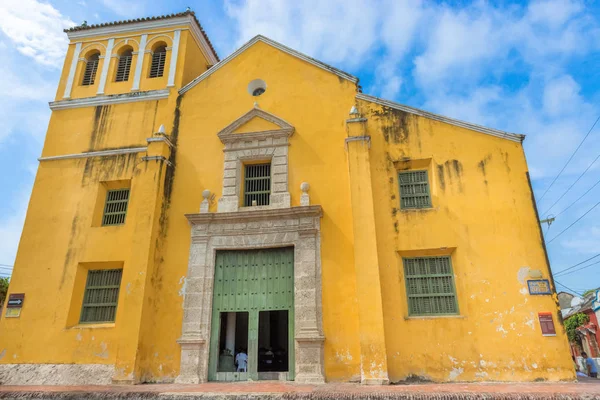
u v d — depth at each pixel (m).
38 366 12.42
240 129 14.38
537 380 10.46
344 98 14.20
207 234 13.14
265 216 12.88
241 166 14.06
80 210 14.24
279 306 12.30
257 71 15.27
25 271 13.65
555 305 10.99
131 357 11.63
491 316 11.13
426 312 11.61
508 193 12.16
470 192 12.34
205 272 12.75
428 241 12.04
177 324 12.43
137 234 13.02
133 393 9.77
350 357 11.26
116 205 14.49
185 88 15.51
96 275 13.65
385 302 11.57
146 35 17.20
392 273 11.84
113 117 15.63
